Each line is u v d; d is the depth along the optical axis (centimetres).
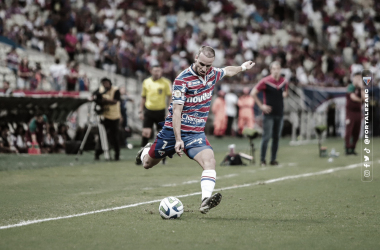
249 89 8419
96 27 9412
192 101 2228
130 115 8100
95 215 2252
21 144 5419
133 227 2005
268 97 4531
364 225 2077
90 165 4481
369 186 3238
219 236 1861
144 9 11431
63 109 5722
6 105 5172
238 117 8575
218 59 10275
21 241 1781
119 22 9969
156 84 4606
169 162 4859
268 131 4553
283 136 8694
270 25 12656
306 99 8375
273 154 4669
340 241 1806
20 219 2169
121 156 5400
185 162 4856
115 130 4894
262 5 13500
